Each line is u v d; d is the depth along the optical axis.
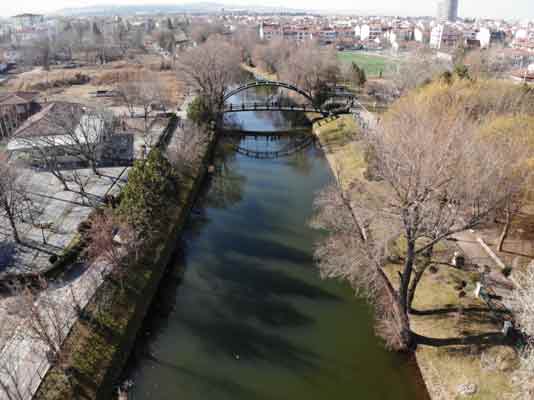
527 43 190.12
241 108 92.44
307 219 50.03
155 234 40.78
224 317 34.47
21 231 41.66
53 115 60.19
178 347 31.50
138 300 34.22
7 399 23.73
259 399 27.33
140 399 27.31
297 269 40.47
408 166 25.09
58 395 24.94
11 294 31.84
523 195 31.95
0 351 26.19
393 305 30.39
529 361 21.19
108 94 103.06
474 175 23.95
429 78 76.75
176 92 107.88
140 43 195.62
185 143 60.44
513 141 32.94
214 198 56.03
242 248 44.12
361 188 44.72
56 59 164.00
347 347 31.19
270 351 31.03
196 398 27.41
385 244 28.92
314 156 73.12
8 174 38.44
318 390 27.86
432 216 24.80
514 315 28.50
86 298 32.22
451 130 26.84
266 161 71.31
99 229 35.31
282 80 111.75
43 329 25.00
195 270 40.38
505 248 37.31
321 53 104.62
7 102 78.88
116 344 29.83
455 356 27.62
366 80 111.94
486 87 53.50
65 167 59.25
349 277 34.66
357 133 68.62
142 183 39.75
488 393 24.73
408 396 27.16
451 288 33.03
